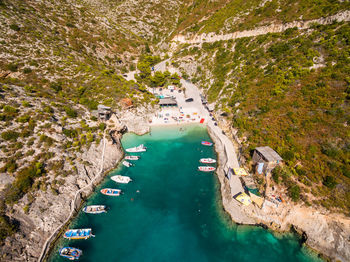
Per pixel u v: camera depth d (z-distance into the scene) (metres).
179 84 94.75
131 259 32.97
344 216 31.53
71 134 49.34
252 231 36.94
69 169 43.31
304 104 48.12
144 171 51.38
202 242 35.72
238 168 46.00
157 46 135.50
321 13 65.50
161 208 41.88
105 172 48.97
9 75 61.75
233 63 80.81
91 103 64.56
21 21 82.88
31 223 33.19
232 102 64.69
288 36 69.75
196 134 66.00
